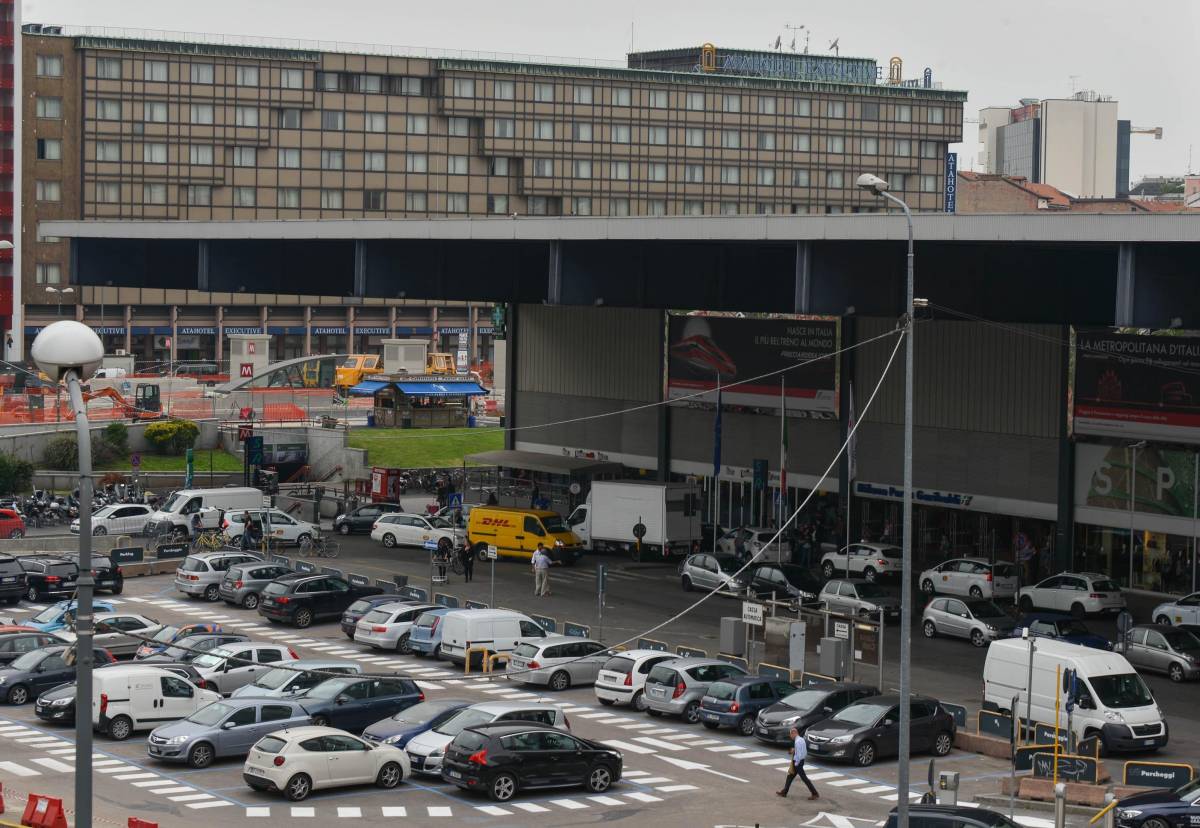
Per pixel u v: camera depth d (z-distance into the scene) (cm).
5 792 4231
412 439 13512
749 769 4703
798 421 9375
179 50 19238
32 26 19012
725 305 7969
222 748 4647
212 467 12188
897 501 8938
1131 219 5441
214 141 19512
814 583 7844
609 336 10631
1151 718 4881
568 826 4016
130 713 4997
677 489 9062
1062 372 7988
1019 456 8250
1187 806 3797
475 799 4309
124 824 3916
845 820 4106
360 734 4894
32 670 5600
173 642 5884
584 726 5238
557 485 11106
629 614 7356
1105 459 7888
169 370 18400
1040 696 5019
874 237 6238
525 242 9281
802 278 6719
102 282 10688
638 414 10431
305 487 12019
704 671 5409
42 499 10356
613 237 7500
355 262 9175
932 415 8644
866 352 8981
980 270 6800
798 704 5034
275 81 19712
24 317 18888
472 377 14625
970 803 4278
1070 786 4297
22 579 7606
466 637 6122
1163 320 5525
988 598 7650
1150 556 7775
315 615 7206
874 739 4809
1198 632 6444
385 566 8800
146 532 9775
